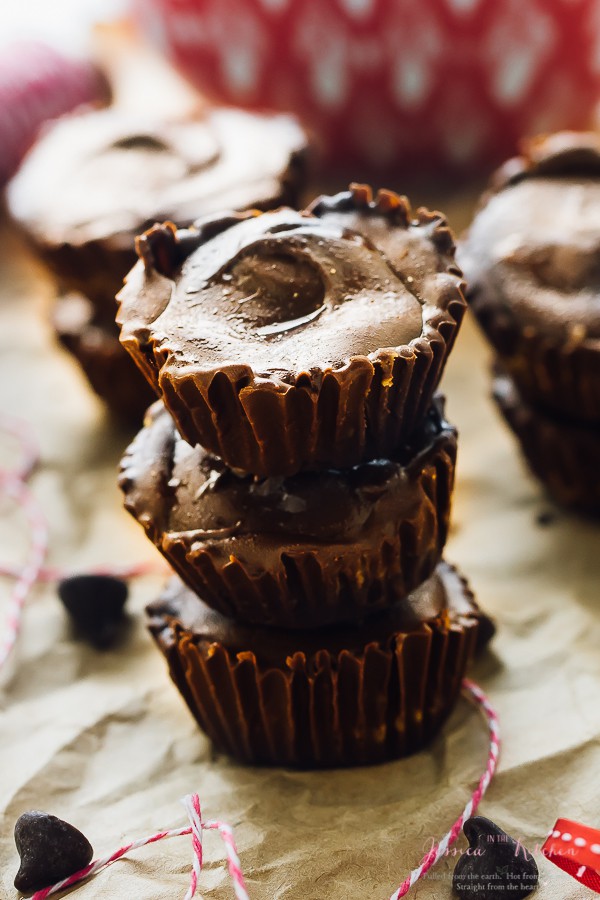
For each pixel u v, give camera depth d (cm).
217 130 32
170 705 26
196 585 23
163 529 23
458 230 37
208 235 23
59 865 22
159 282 22
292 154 30
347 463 22
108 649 27
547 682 26
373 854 23
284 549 22
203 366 21
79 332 31
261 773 24
